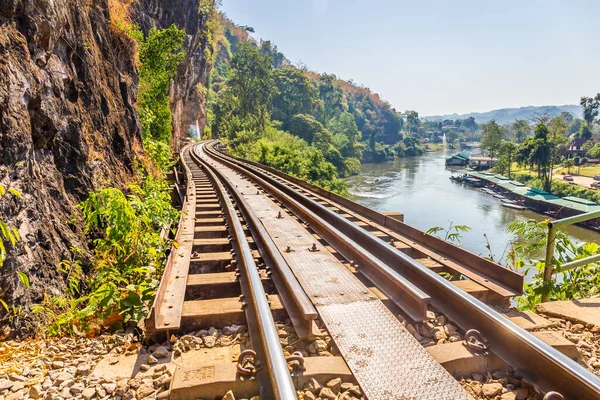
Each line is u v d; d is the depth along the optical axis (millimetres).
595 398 2062
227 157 26531
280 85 107625
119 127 8242
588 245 4945
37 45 4812
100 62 7812
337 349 2816
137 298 3643
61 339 3379
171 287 3742
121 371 2703
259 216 7457
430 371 2506
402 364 2584
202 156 27438
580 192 61250
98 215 5121
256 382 2436
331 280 3998
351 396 2381
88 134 6309
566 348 2734
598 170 85812
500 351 2715
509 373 2594
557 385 2316
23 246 3646
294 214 7715
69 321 3574
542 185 70000
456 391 2324
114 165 7391
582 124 137875
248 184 12508
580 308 3574
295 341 2998
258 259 4812
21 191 3852
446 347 2777
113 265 4664
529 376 2469
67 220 4883
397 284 3518
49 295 3859
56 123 5023
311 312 2924
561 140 95250
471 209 50906
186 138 55688
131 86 10922
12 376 2660
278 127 97500
